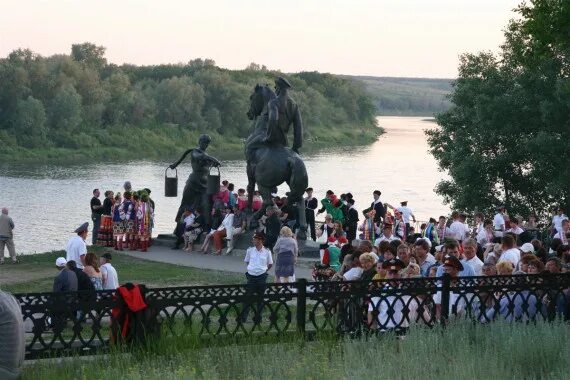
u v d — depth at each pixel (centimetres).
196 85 18600
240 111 19250
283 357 1709
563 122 5772
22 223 7612
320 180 11319
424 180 11844
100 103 17138
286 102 4009
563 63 5759
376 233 4134
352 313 1877
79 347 1741
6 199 9238
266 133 4044
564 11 2908
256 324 1836
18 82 15838
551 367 1692
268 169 3981
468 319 1878
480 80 6162
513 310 1938
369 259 2088
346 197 4275
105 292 1747
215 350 1756
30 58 16788
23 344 1595
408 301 1895
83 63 17875
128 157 16062
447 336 1797
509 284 1933
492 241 3522
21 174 12181
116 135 16875
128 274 3462
